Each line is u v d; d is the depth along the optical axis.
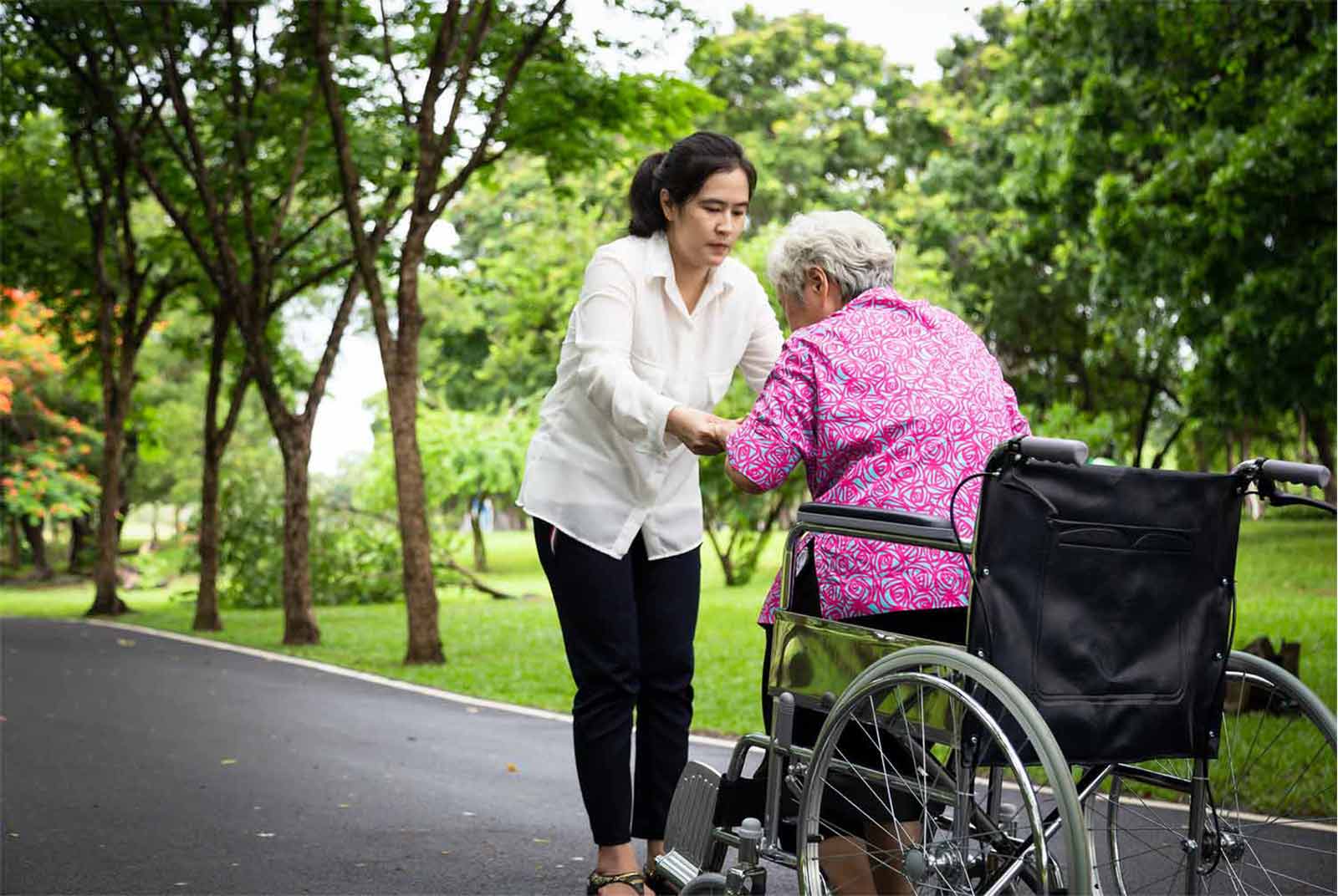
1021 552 2.81
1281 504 2.99
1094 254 20.23
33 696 10.02
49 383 31.70
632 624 3.91
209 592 17.91
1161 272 16.52
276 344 19.70
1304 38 14.75
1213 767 4.97
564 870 4.69
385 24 13.15
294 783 6.35
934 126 34.03
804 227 3.42
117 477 21.00
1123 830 3.63
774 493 24.53
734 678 10.62
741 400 21.47
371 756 7.19
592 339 3.81
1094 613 2.88
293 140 14.68
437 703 9.62
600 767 3.85
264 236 16.69
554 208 29.89
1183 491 2.94
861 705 3.00
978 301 29.70
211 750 7.39
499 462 27.83
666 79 13.09
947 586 3.07
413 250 12.54
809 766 3.09
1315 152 13.78
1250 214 14.38
